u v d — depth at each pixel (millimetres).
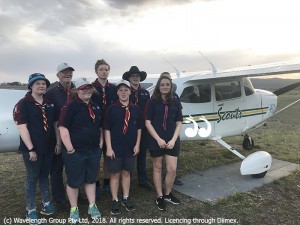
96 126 3375
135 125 3654
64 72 3494
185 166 5492
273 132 9055
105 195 4199
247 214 3748
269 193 4375
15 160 5984
